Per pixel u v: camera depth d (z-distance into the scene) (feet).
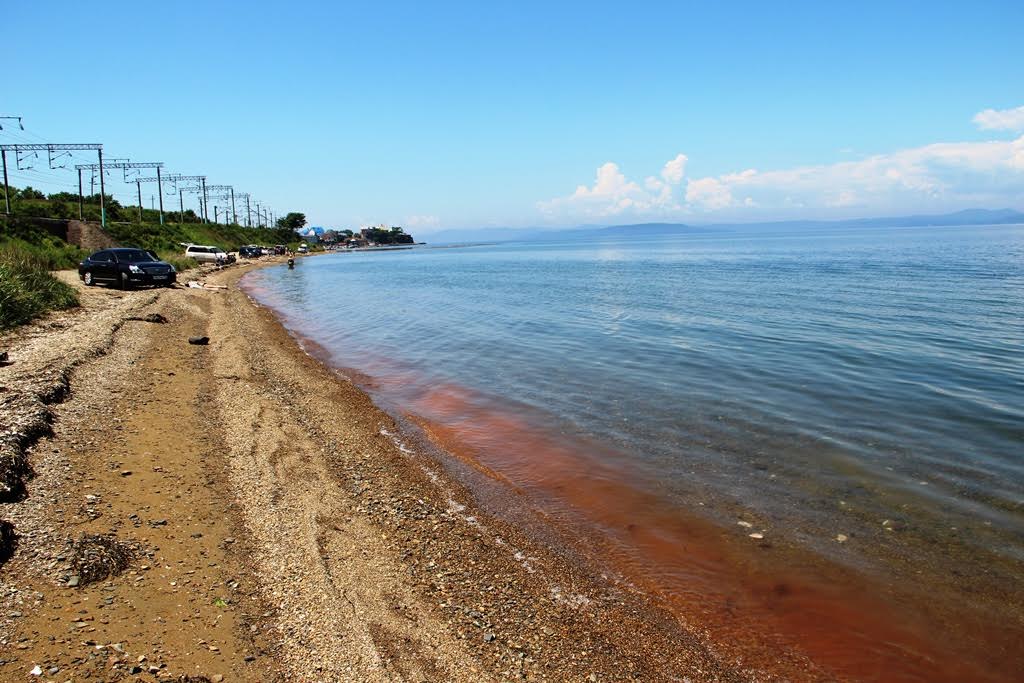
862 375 47.29
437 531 22.38
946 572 20.15
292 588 17.35
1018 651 16.49
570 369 50.88
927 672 15.84
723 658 16.39
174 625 15.02
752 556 21.31
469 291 133.39
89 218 226.17
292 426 33.06
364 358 57.16
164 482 23.34
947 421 35.73
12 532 18.10
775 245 435.12
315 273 218.18
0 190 238.68
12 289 55.06
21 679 12.52
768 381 45.73
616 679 15.20
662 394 42.39
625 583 19.83
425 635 16.07
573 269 220.84
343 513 22.84
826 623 17.83
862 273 150.82
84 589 16.03
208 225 351.67
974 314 78.84
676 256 307.37
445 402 41.27
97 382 36.04
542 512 24.76
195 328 63.46
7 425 25.14
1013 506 24.72
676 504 25.32
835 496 25.85
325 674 13.99
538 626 17.20
